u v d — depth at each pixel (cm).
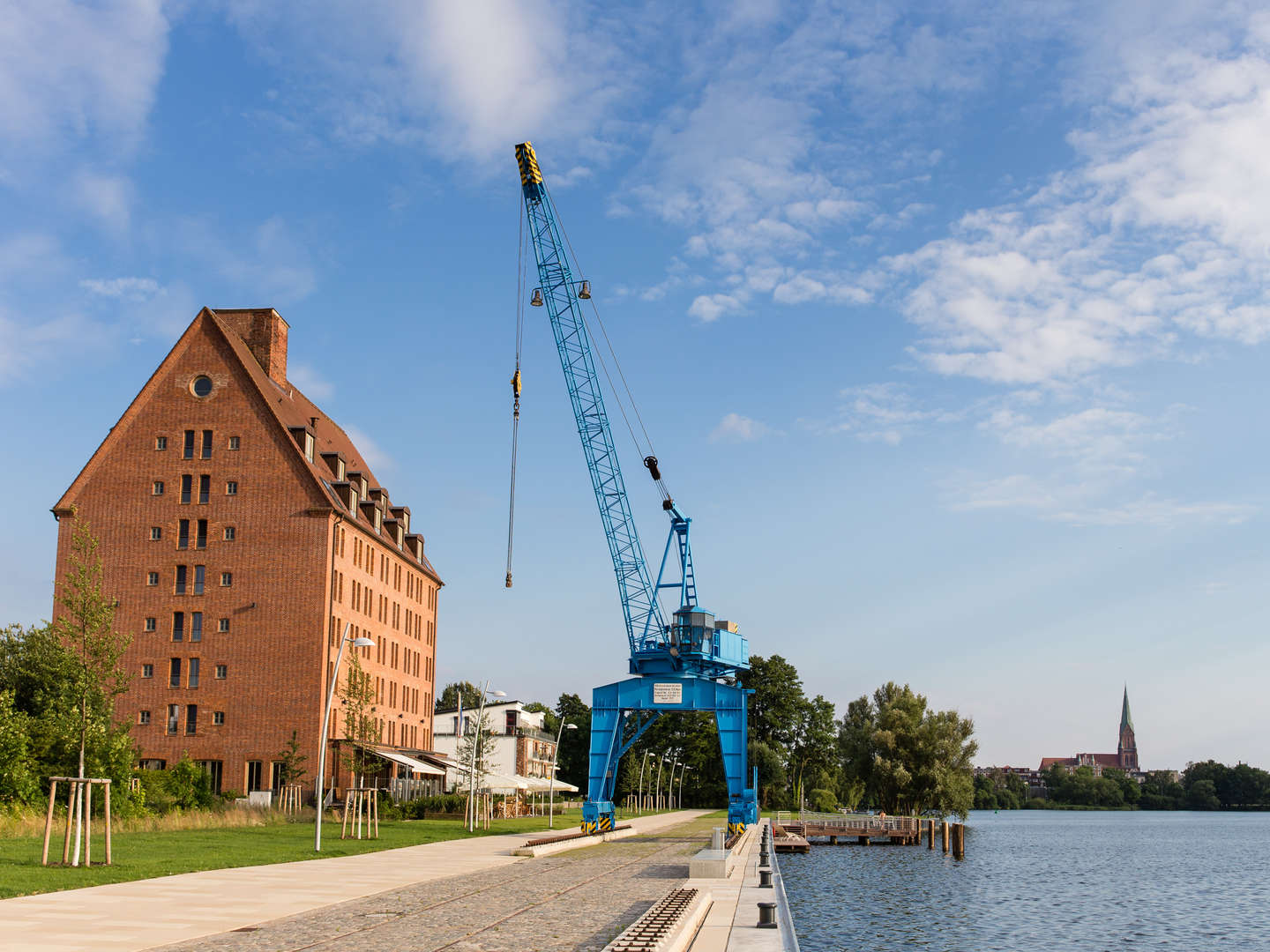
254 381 7712
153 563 7500
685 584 8469
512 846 4894
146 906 2362
